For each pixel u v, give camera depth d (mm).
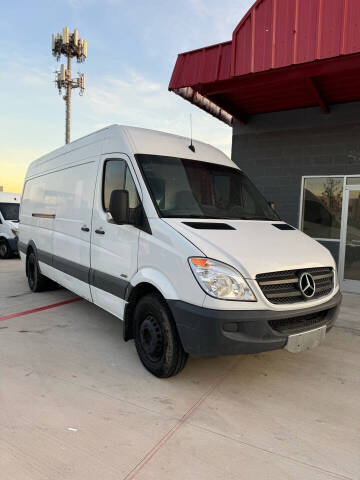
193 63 6750
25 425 2801
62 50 28578
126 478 2297
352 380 3709
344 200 7711
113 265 4199
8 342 4469
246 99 7656
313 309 3344
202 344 3062
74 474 2314
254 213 4520
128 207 3756
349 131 7609
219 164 4770
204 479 2314
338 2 5262
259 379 3678
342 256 7793
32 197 7414
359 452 2613
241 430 2838
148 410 3068
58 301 6480
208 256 3115
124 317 3943
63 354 4156
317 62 5570
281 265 3258
